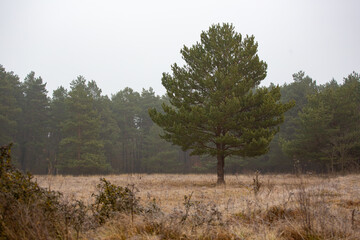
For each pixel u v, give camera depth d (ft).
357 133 91.56
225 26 63.57
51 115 172.65
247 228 16.71
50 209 15.02
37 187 16.20
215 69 62.75
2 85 143.74
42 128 161.48
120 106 190.90
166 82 64.08
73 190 41.68
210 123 55.98
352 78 113.60
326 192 28.07
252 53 62.39
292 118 131.54
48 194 16.07
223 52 62.54
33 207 13.99
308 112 100.48
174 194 38.55
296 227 15.81
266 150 57.82
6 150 15.67
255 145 54.54
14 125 138.82
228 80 57.31
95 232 16.38
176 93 62.23
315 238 14.58
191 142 61.21
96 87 190.80
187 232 16.28
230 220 18.66
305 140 99.04
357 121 95.91
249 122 56.39
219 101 59.06
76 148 140.36
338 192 29.32
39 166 160.35
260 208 20.74
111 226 17.02
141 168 190.70
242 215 20.35
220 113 54.85
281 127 142.20
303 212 17.02
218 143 62.59
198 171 176.76
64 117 170.50
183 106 61.72
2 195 13.66
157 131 168.86
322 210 16.81
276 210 20.31
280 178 69.62
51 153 171.01
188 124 58.13
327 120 94.58
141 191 43.16
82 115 142.92
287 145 106.22
